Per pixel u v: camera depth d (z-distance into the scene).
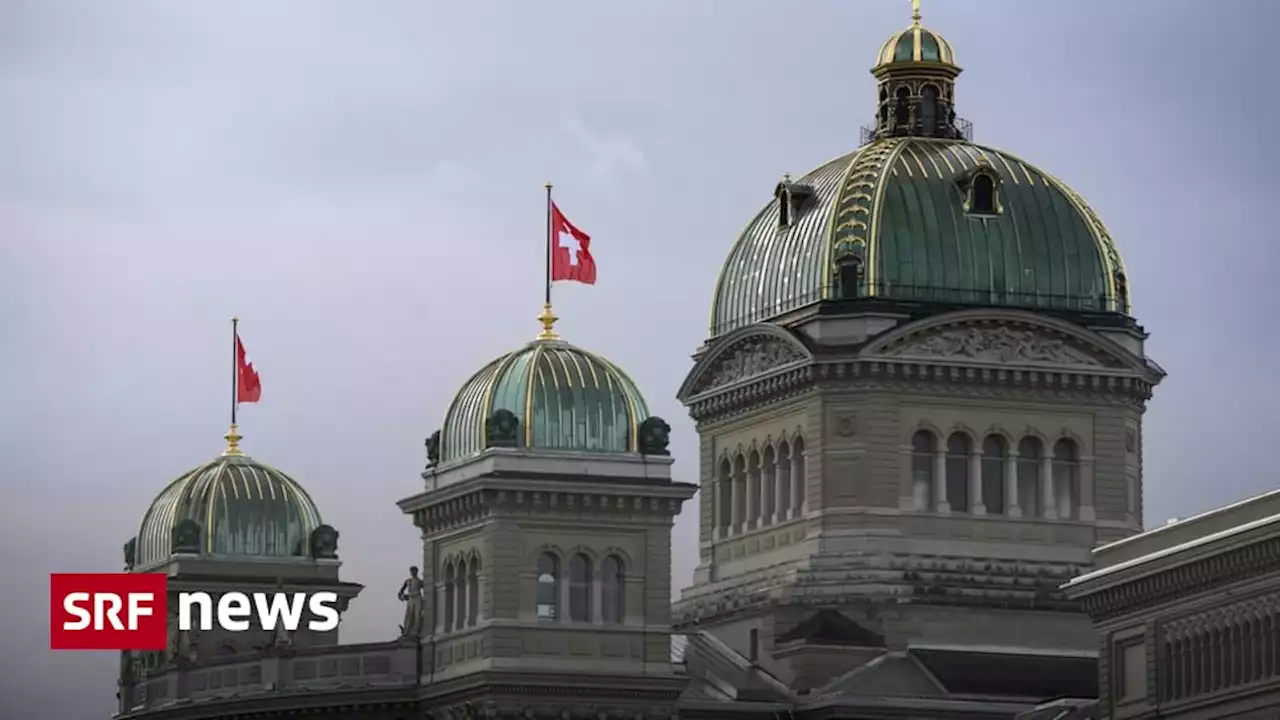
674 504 194.62
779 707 198.75
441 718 195.38
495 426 193.38
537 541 192.75
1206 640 173.50
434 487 198.88
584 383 196.00
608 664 192.62
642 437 195.25
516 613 191.62
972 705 199.50
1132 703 179.88
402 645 199.12
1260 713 168.62
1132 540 182.25
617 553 193.88
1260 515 171.38
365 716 199.88
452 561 196.75
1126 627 180.62
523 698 191.00
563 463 193.38
